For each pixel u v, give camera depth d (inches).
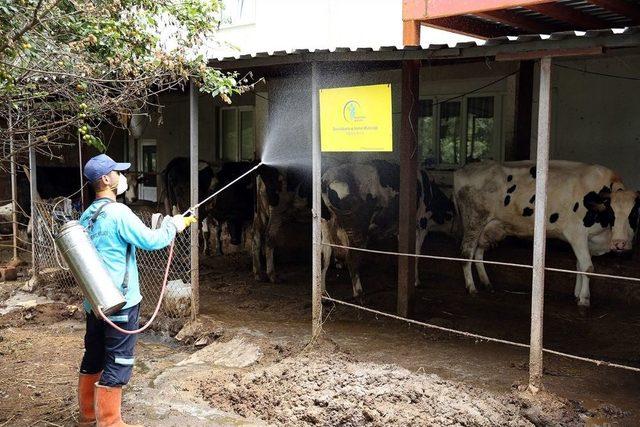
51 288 326.3
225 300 305.4
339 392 182.7
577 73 342.3
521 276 331.6
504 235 314.2
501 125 368.2
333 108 227.6
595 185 266.4
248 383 194.5
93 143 202.8
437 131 401.7
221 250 441.4
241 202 404.5
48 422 174.6
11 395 194.9
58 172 502.9
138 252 403.5
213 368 217.0
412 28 265.1
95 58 191.8
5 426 171.5
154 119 571.2
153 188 583.5
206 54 226.5
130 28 186.9
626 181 329.1
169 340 257.4
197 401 186.7
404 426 163.5
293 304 296.7
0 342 251.0
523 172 294.0
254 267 353.7
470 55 197.0
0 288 343.6
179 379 204.5
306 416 172.2
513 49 184.4
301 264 406.0
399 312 272.7
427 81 402.3
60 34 185.5
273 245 346.6
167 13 204.1
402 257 269.3
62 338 257.1
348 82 320.8
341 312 284.8
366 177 299.1
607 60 330.3
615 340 244.2
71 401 189.6
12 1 161.0
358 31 406.6
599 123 336.5
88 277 145.9
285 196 341.4
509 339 245.0
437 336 249.8
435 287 335.0
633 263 302.7
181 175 432.5
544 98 180.4
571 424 167.2
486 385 196.2
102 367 165.5
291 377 196.5
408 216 267.4
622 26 266.4
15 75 191.2
